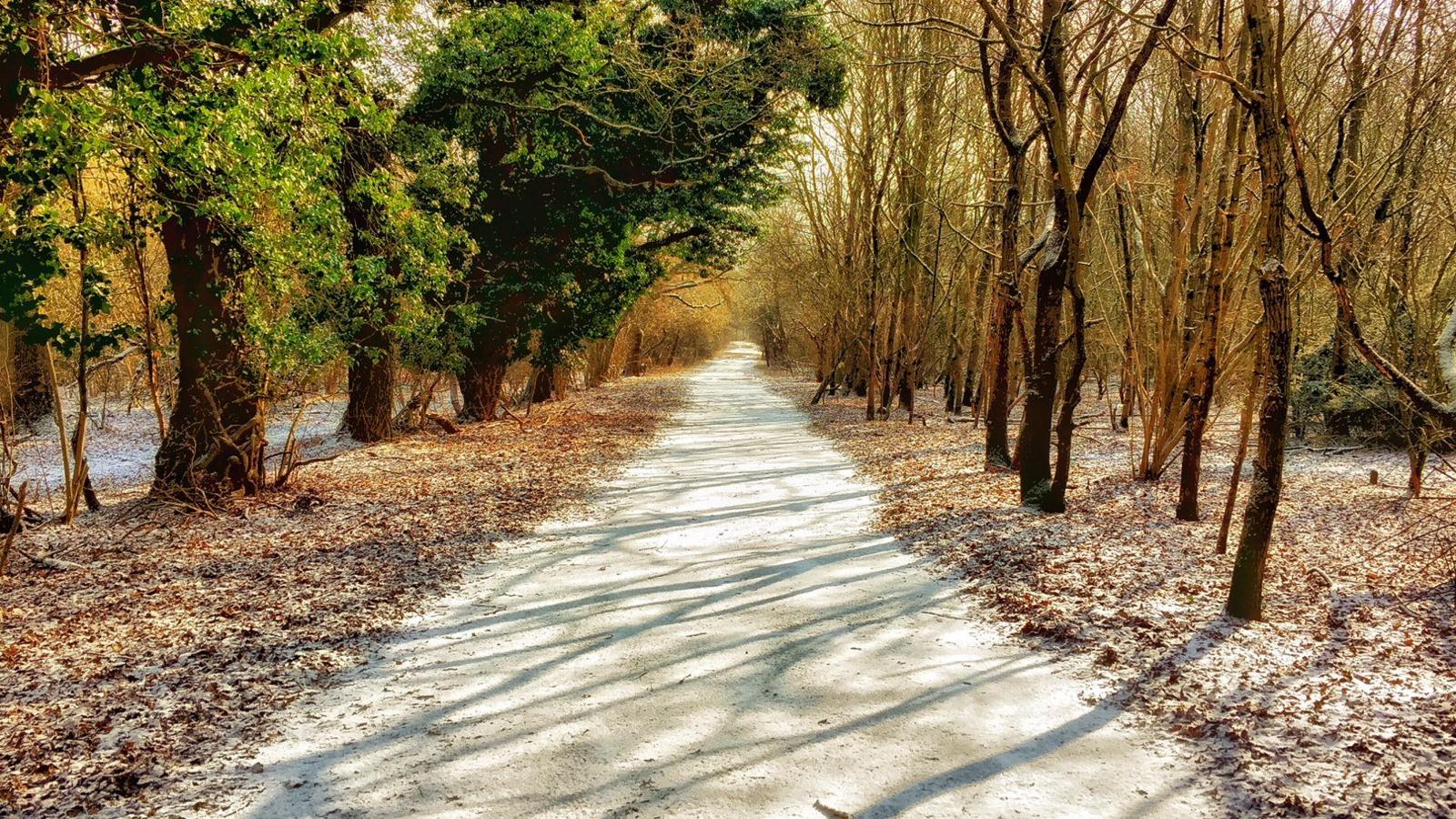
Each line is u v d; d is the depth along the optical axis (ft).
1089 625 21.58
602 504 40.68
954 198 87.81
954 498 39.04
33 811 13.46
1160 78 48.37
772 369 233.96
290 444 42.60
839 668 19.52
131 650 20.58
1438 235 42.70
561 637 21.94
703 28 65.31
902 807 13.46
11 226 24.63
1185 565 26.37
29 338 29.58
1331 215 32.07
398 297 46.11
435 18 65.57
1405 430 36.91
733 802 13.71
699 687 18.51
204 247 37.50
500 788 14.25
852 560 29.53
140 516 36.22
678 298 132.98
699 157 66.03
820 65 66.85
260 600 24.64
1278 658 18.86
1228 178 33.53
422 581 27.09
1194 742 15.44
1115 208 47.78
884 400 83.76
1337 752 14.61
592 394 129.49
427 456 55.93
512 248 69.00
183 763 15.08
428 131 54.90
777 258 136.15
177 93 27.66
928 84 71.46
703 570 28.43
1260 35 19.99
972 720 16.63
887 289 92.12
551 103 60.13
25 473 58.08
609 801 13.80
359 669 19.84
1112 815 13.12
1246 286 37.06
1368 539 29.22
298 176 30.66
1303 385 53.01
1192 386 39.81
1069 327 68.59
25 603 24.45
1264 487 21.08
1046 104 31.22
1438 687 16.85
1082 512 34.76
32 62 25.68
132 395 85.35
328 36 31.24
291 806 13.69
